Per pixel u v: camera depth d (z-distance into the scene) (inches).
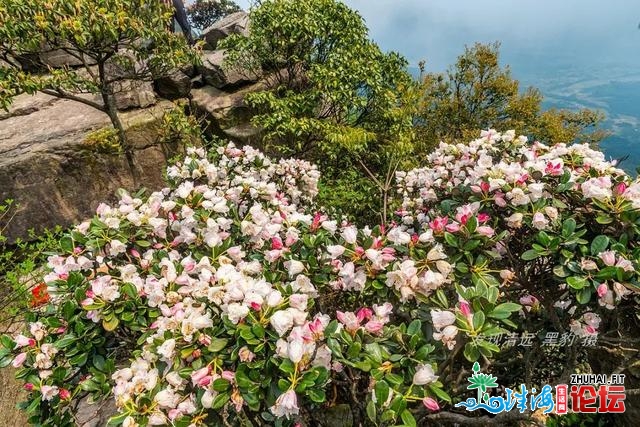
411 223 128.4
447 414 73.2
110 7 153.0
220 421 57.3
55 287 80.4
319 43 222.8
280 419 54.7
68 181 183.6
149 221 86.2
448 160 132.2
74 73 165.6
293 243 85.2
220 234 88.6
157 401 55.4
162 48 179.2
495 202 80.3
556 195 80.3
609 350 96.3
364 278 70.0
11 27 140.8
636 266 64.7
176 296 71.7
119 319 73.5
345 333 57.6
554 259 73.5
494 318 59.0
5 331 124.0
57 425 72.9
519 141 122.6
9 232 168.4
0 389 114.7
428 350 56.9
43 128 195.8
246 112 233.9
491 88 387.5
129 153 197.3
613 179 84.4
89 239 82.4
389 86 221.3
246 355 54.0
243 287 61.1
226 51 235.1
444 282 67.8
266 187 115.1
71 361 70.6
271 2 214.7
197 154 152.1
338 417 83.3
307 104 209.9
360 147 184.9
